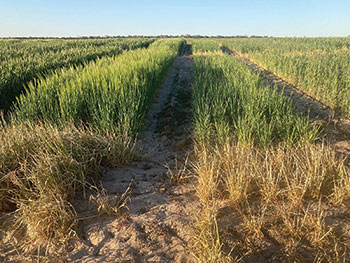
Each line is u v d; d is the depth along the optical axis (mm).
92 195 3568
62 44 27719
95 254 2779
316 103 8672
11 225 3188
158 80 11273
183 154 5293
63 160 3775
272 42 37406
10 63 11352
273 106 6434
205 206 3412
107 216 3330
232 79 9844
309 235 2844
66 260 2695
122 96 6199
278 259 2607
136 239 2918
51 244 2871
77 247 2867
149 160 5023
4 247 2879
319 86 9000
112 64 10289
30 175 3537
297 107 8156
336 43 31969
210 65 14469
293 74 11773
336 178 3738
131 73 8578
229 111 6668
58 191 3402
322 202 3373
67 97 6027
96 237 2990
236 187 3422
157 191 3910
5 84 8742
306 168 3941
